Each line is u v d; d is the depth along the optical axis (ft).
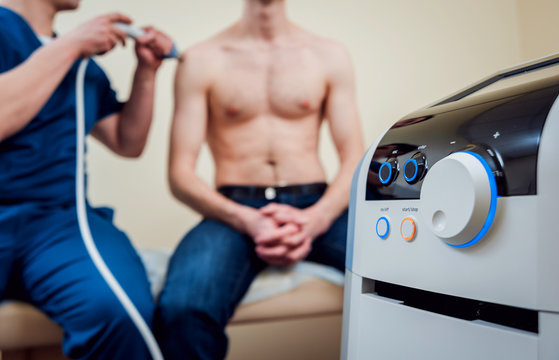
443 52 4.68
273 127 3.51
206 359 2.47
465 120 1.45
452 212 1.30
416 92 4.56
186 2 4.13
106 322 2.14
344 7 4.44
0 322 2.27
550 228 1.14
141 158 3.96
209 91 3.58
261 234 2.90
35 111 2.40
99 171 3.88
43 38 2.90
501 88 1.68
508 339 1.20
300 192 3.42
